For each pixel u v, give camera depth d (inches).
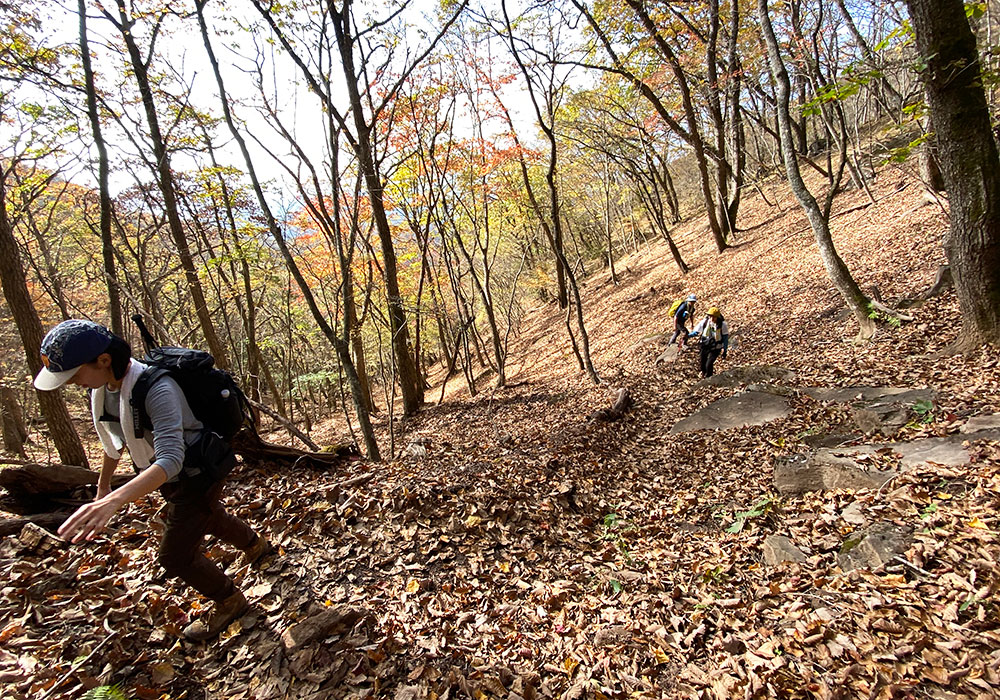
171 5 275.1
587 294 1193.4
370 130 416.2
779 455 237.3
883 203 600.1
